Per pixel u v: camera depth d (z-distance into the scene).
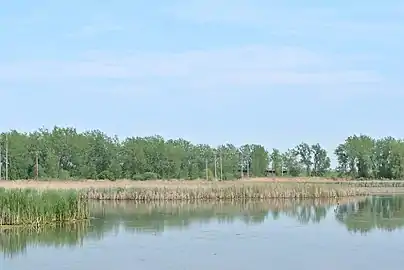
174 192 73.19
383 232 40.72
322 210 57.59
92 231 41.38
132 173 119.81
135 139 122.94
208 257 31.42
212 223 46.16
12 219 43.38
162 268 28.80
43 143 117.06
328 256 31.62
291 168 147.50
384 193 88.31
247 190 75.62
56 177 113.62
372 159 141.50
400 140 142.12
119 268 28.86
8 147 112.56
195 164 130.38
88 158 119.94
